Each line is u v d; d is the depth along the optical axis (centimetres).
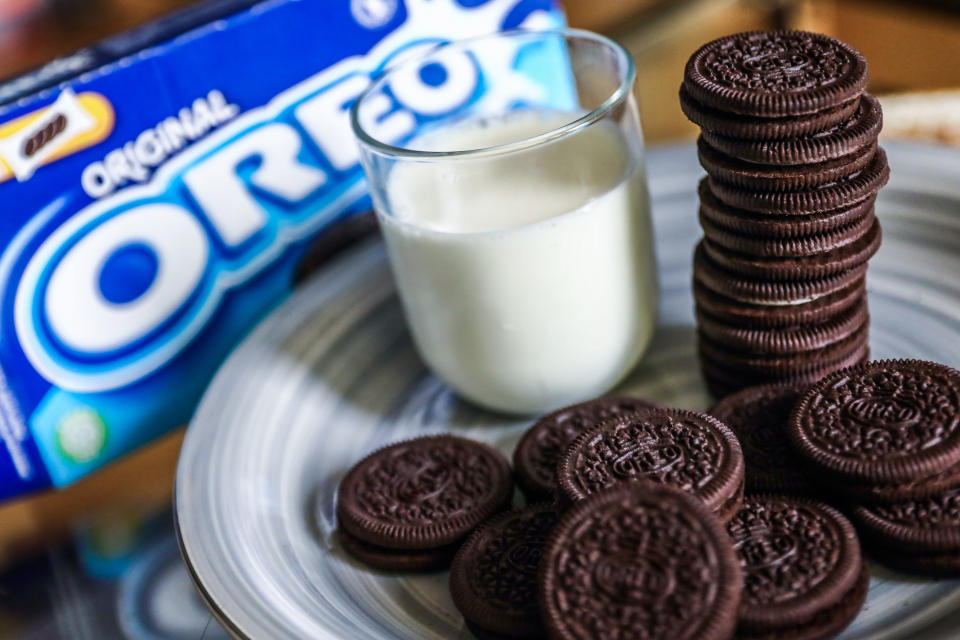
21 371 50
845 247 45
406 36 54
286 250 55
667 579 40
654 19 64
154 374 53
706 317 48
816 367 47
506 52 52
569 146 47
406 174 48
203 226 52
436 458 48
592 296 48
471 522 46
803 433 44
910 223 53
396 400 53
